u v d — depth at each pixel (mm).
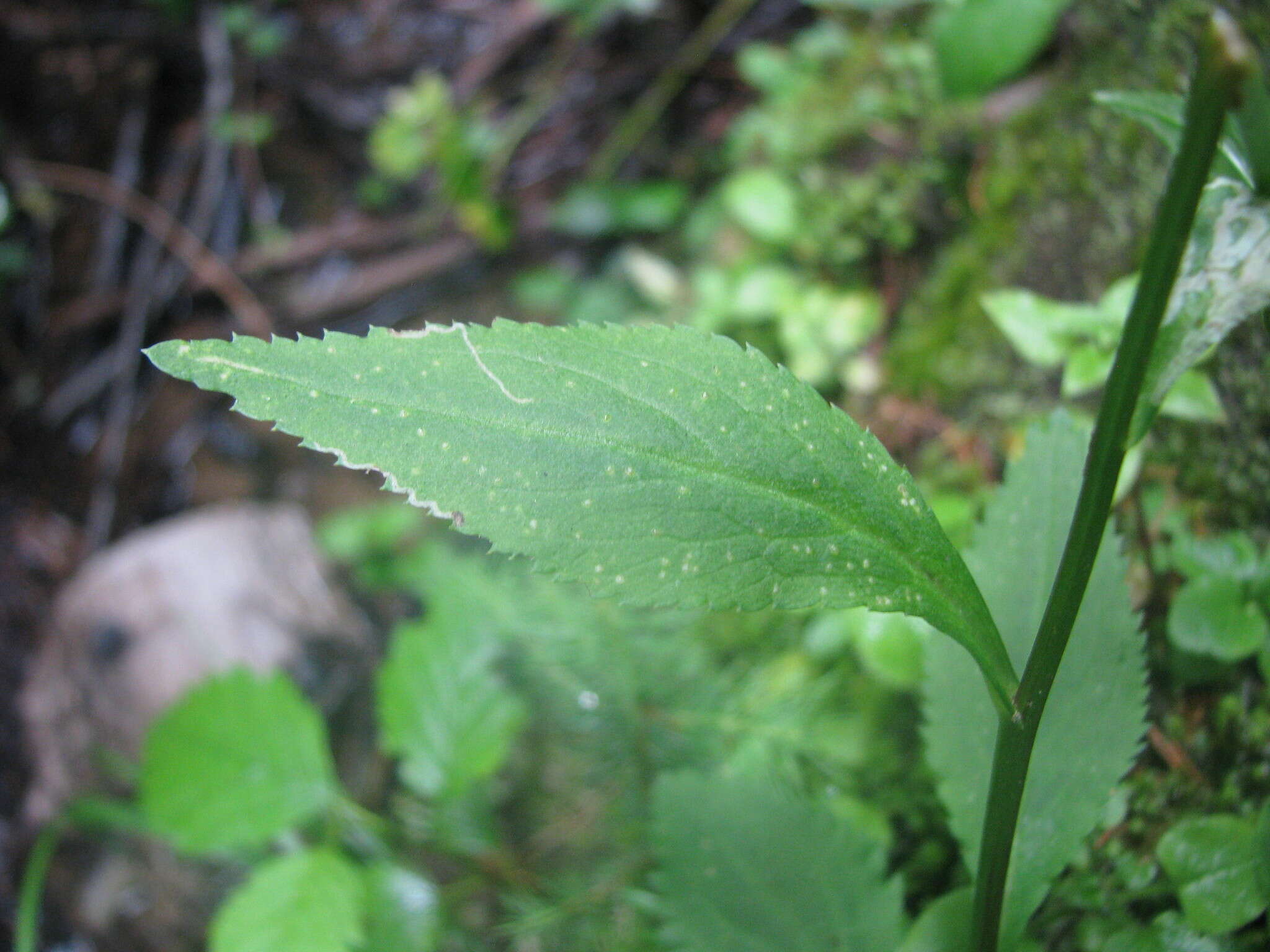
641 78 597
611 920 256
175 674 362
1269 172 112
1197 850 162
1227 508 223
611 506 115
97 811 313
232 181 622
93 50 627
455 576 311
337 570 412
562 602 299
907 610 118
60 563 521
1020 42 296
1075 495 164
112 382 574
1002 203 351
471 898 279
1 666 468
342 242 611
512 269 587
